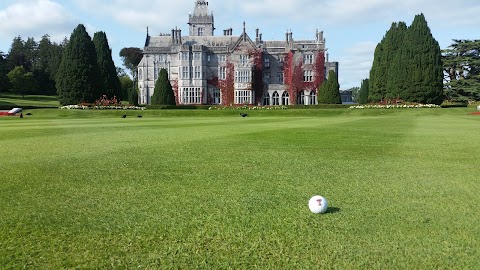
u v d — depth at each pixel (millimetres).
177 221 6820
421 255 5422
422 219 6844
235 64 92938
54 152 14523
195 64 90938
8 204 7867
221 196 8367
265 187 9148
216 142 17562
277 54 95875
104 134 21719
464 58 86188
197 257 5438
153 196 8391
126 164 12016
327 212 7258
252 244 5836
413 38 66688
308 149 15305
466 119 41000
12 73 116188
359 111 57688
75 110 58344
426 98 66438
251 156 13547
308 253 5523
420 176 10328
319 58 93625
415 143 17297
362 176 10336
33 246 5824
